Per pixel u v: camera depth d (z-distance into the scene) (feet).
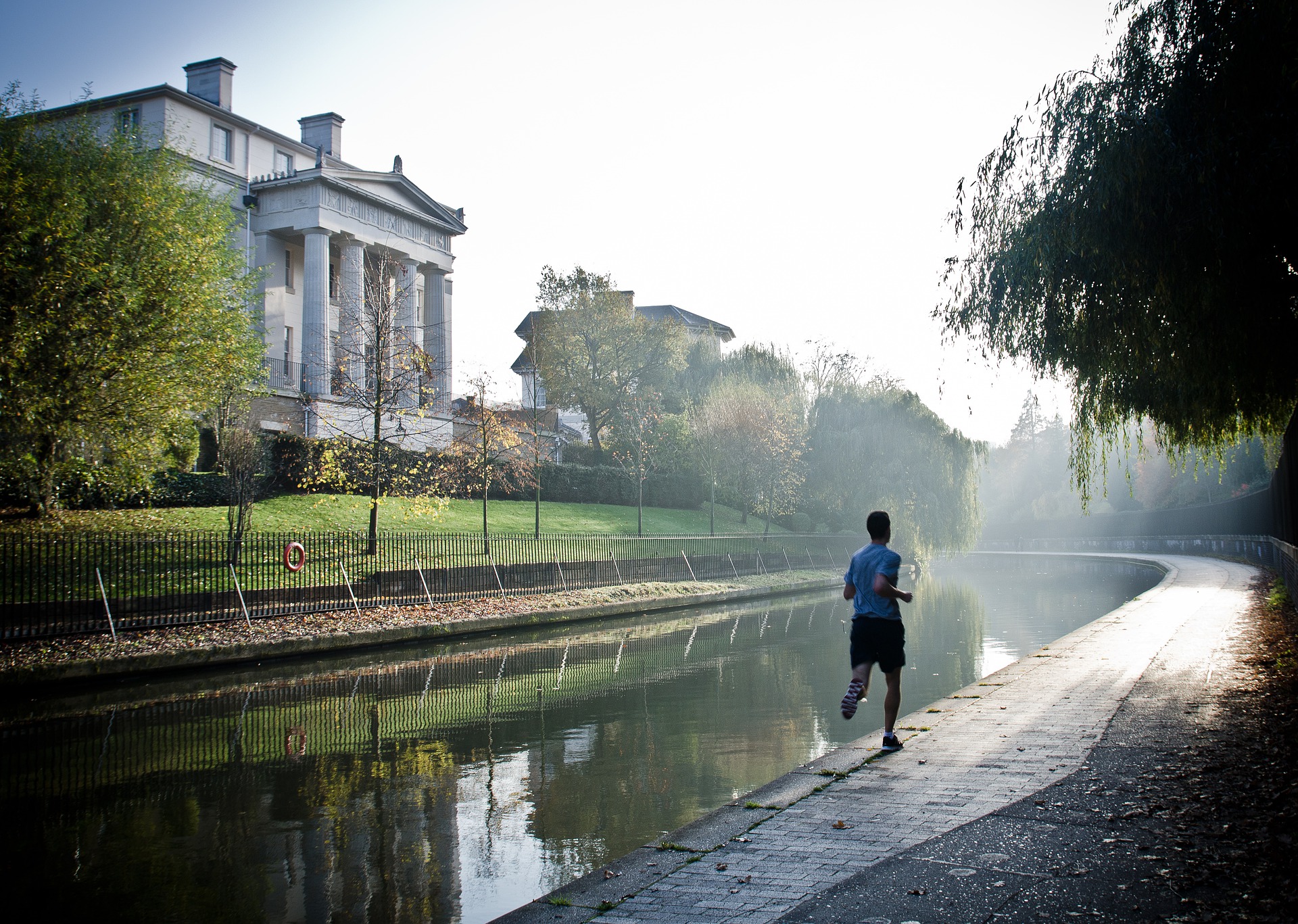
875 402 145.18
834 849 16.78
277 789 27.66
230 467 71.51
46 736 35.37
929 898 14.02
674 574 110.01
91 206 69.21
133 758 31.78
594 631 75.25
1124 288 30.50
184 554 65.62
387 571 71.31
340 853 21.71
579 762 30.73
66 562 60.75
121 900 18.89
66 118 86.22
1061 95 31.99
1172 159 27.04
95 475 68.18
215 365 73.20
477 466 109.70
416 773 29.43
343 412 129.90
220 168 137.39
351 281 143.43
